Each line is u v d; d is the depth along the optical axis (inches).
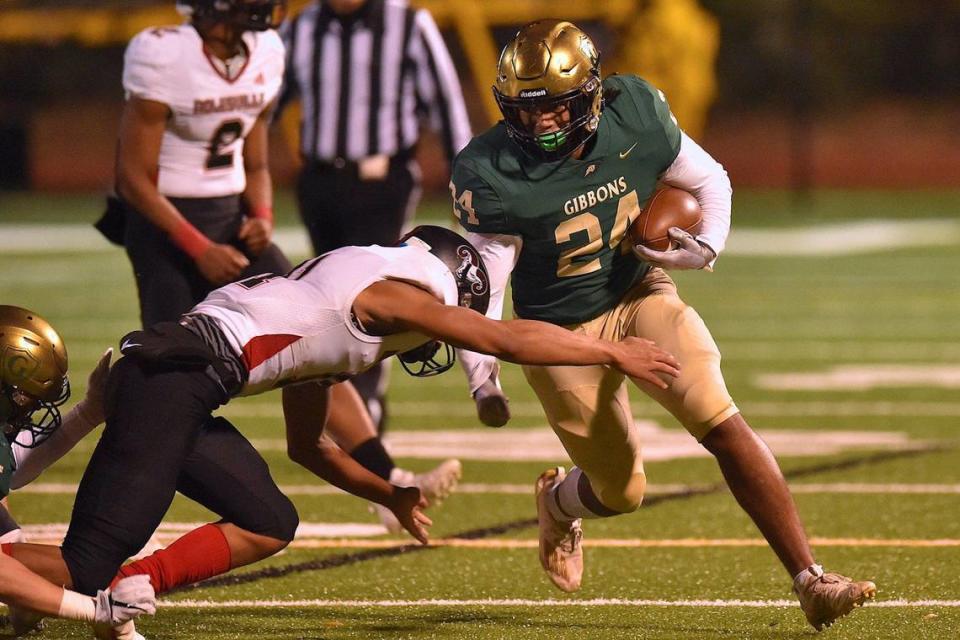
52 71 2974.9
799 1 3147.1
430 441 812.0
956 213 2421.3
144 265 571.2
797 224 2252.7
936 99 3186.5
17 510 639.8
